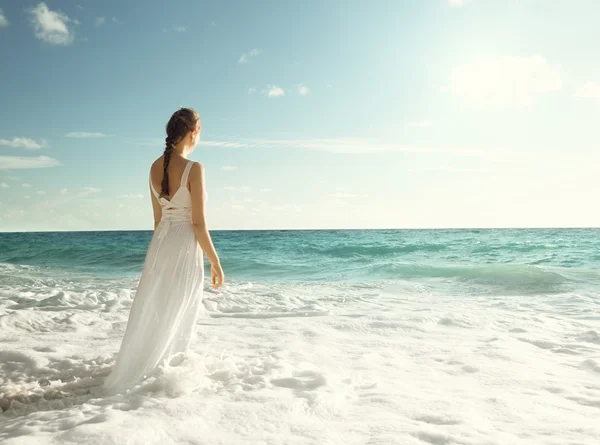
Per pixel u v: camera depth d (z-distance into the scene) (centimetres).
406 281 1142
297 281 1193
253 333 504
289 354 405
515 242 3014
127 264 1747
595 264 1523
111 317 596
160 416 234
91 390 293
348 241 3634
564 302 788
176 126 327
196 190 321
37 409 262
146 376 297
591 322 607
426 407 273
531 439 229
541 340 496
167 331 307
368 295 885
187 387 281
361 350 440
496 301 813
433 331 539
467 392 311
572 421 257
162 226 324
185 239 320
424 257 1945
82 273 1396
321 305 752
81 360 367
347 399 287
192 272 321
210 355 373
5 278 1188
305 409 259
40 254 2142
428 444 217
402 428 234
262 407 255
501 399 294
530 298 851
